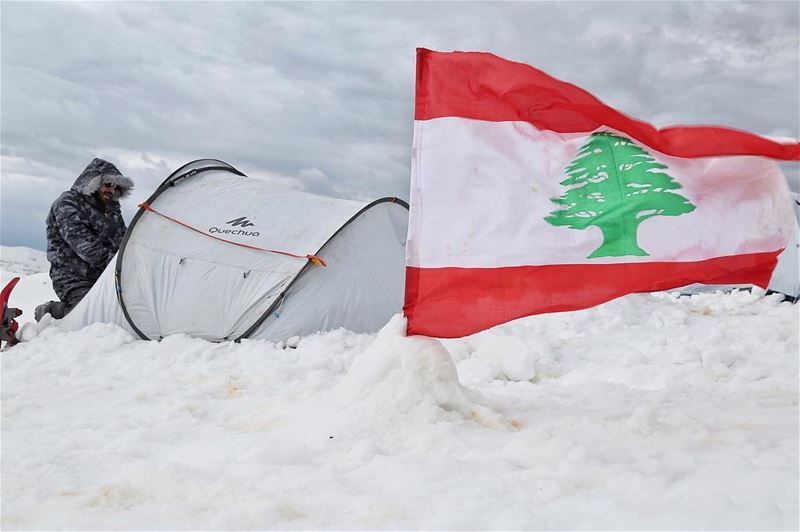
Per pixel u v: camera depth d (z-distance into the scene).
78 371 6.82
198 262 8.52
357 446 3.76
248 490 3.26
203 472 3.51
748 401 4.83
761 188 4.20
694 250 4.09
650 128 4.23
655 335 8.02
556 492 3.02
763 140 4.13
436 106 4.21
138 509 3.15
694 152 4.17
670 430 3.91
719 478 3.07
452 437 3.88
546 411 4.57
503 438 3.89
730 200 4.17
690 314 9.55
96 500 3.24
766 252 4.13
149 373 6.71
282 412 4.61
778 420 4.22
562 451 3.52
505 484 3.15
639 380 6.13
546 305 4.04
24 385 6.18
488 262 4.04
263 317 8.03
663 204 4.12
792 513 2.64
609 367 6.55
